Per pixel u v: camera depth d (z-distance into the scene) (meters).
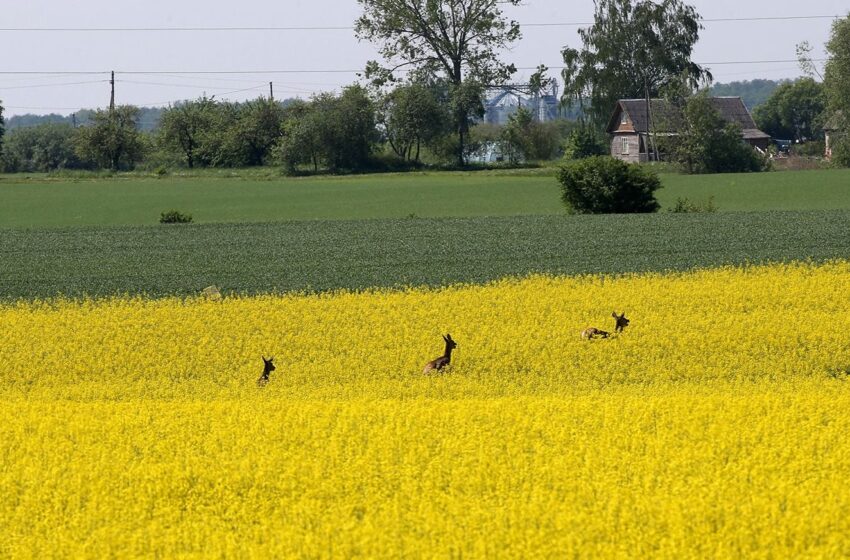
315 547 41.50
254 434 57.72
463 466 50.94
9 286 122.81
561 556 40.06
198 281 122.88
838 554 40.03
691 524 42.53
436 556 40.28
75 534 44.53
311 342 89.94
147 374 82.19
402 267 129.88
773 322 90.31
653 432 57.31
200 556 41.59
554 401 63.69
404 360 82.12
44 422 61.56
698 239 145.50
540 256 135.62
